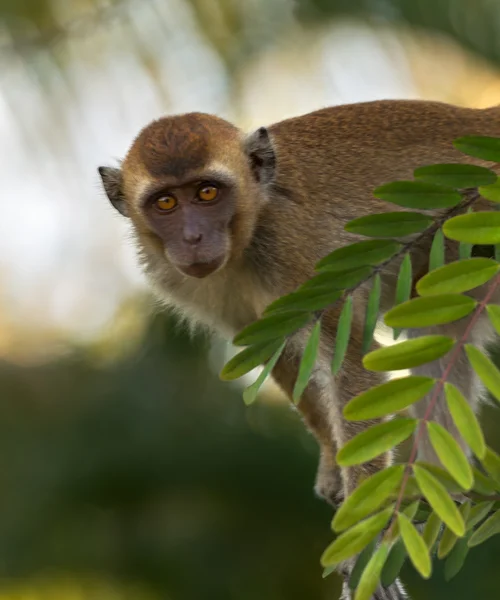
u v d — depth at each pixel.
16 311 22.89
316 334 6.50
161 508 19.34
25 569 19.27
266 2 16.80
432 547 5.89
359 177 10.27
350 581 5.92
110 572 19.16
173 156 9.59
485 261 5.64
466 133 10.51
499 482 5.77
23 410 20.84
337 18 16.77
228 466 18.91
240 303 10.70
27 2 15.95
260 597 18.66
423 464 5.39
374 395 5.45
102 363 21.47
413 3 16.48
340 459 5.43
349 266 6.45
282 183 10.20
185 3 16.09
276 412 19.61
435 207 6.24
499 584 16.47
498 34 16.64
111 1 16.09
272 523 19.03
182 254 9.59
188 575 18.84
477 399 9.42
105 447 19.38
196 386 19.73
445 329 7.94
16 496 19.55
